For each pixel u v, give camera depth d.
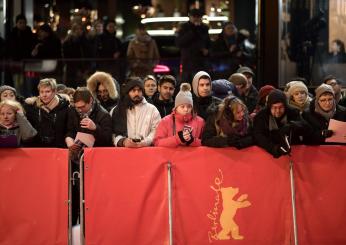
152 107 10.74
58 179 9.83
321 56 14.77
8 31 16.50
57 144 10.63
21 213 9.78
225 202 9.97
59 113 10.68
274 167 10.05
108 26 16.59
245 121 9.98
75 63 16.06
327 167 10.16
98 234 9.80
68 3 17.62
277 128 9.98
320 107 10.38
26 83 16.05
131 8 19.06
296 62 14.91
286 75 14.94
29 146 10.48
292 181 10.05
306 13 14.80
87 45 16.38
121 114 10.58
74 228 9.95
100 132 10.16
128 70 15.91
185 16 18.53
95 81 11.88
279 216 10.04
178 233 9.89
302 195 10.11
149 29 18.75
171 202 9.87
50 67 16.05
